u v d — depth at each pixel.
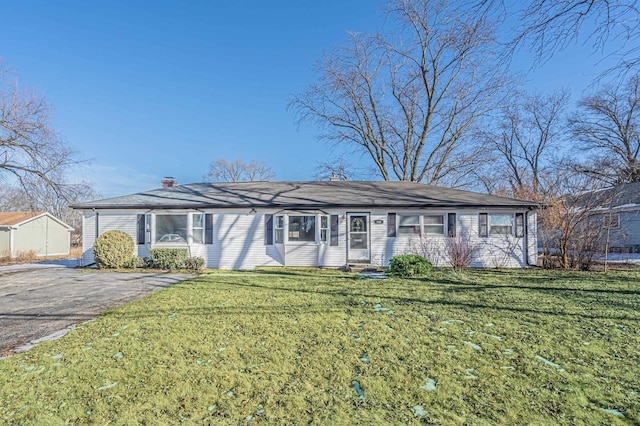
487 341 4.33
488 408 2.79
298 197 14.11
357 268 12.12
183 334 4.73
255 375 3.46
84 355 4.04
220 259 13.15
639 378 3.26
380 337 4.53
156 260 12.21
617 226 17.06
